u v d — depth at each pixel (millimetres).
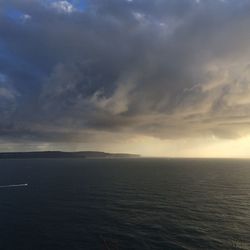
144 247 68500
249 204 114688
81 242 71750
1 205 113188
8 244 70250
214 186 168375
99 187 163625
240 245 69688
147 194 138750
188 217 93875
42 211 102375
